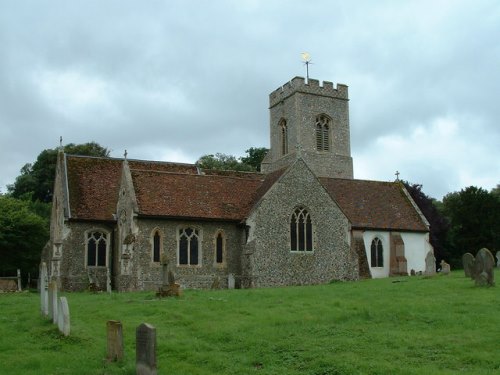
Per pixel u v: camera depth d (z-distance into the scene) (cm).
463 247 5731
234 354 1471
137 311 2081
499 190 7562
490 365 1256
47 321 1916
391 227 4450
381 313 1833
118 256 3850
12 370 1364
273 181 3853
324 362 1316
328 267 3784
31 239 4894
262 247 3612
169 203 3625
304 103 5481
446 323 1658
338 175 5519
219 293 2661
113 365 1391
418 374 1191
